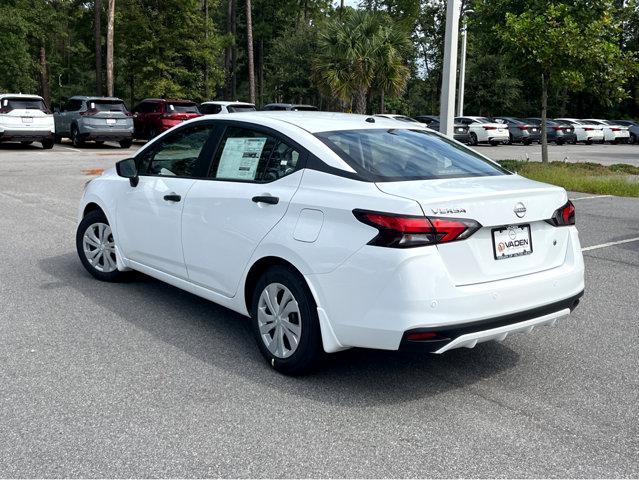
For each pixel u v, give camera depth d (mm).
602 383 4289
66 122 23516
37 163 17484
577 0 16125
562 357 4746
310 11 53125
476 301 3715
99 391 3961
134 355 4551
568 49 15219
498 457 3316
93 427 3518
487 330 3789
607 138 38906
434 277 3617
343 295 3812
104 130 22359
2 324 5090
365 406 3863
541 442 3480
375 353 4711
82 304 5637
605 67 15883
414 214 3611
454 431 3582
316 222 3984
